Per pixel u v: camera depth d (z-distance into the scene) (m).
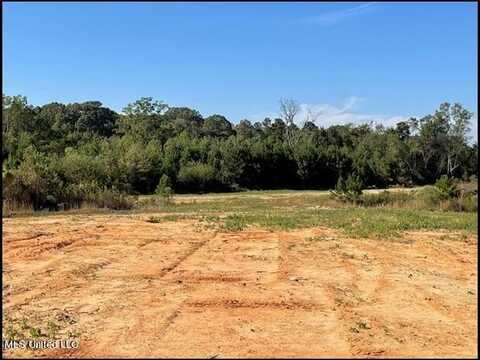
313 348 6.08
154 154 51.81
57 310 7.51
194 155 58.56
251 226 17.22
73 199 24.34
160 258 11.53
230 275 9.90
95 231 15.72
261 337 6.45
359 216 20.47
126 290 8.70
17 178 22.89
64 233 15.14
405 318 7.43
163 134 73.12
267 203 31.59
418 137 78.62
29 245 12.92
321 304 7.97
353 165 65.69
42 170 24.48
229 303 7.95
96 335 6.47
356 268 10.78
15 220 18.52
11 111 58.38
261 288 8.89
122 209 24.77
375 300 8.38
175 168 53.69
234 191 56.22
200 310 7.57
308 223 17.86
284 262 11.24
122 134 80.06
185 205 29.16
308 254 12.24
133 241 13.89
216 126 102.44
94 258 11.46
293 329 6.77
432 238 15.12
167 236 14.86
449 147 77.88
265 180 61.53
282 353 5.90
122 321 7.04
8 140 44.19
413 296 8.65
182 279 9.54
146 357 5.76
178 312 7.46
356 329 6.80
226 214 21.58
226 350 5.98
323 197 37.62
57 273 9.91
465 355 5.97
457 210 25.38
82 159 32.88
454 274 10.48
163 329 6.71
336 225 17.31
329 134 79.69
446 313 7.72
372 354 5.93
